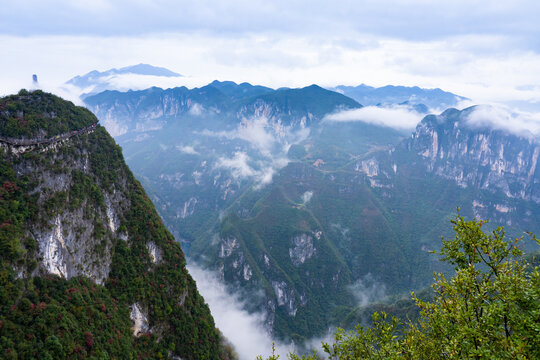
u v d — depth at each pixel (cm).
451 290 2981
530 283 2602
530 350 2425
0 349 5297
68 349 6147
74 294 7231
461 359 2622
